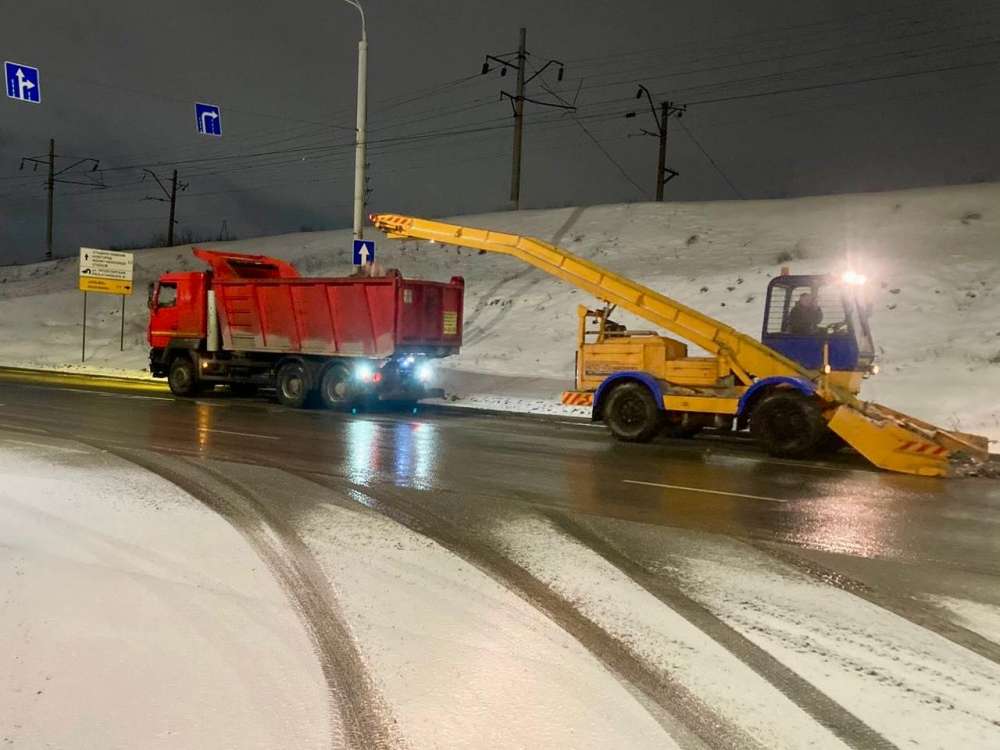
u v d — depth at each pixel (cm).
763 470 1115
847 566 660
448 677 439
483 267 3841
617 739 377
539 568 635
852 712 411
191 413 1658
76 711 395
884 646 497
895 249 2941
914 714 410
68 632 491
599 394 1395
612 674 448
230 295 1969
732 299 2711
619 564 651
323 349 1830
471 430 1497
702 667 460
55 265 6262
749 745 375
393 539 707
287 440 1298
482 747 367
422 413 1812
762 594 587
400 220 1688
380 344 1750
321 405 1948
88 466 1014
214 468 1022
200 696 412
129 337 3609
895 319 2316
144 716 391
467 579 604
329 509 812
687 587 599
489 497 892
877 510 871
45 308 4297
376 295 1742
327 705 404
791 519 819
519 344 2719
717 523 795
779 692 431
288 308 1872
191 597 554
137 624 505
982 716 409
